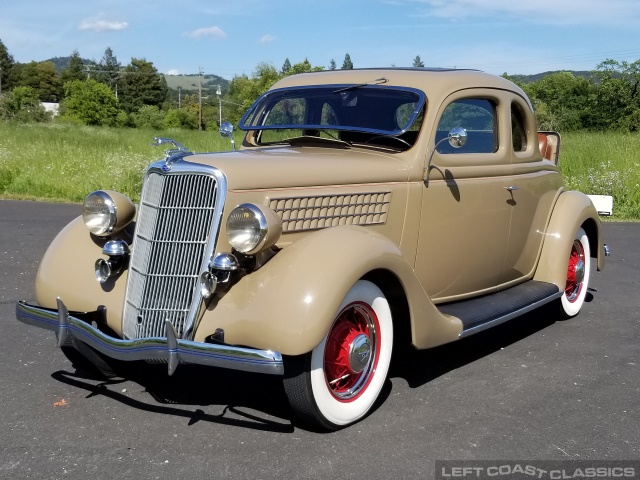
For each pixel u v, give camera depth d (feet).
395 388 13.85
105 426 11.78
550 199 18.40
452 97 15.02
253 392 13.39
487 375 14.70
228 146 74.90
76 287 12.96
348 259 11.14
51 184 44.52
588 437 11.74
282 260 11.27
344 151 14.55
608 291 22.62
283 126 15.90
